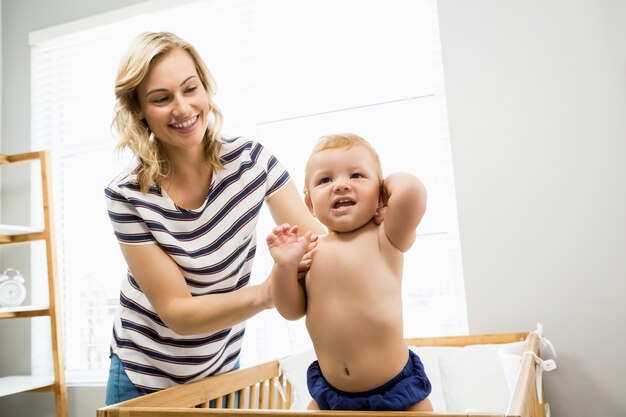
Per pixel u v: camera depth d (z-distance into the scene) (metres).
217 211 1.16
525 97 1.83
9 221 2.58
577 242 1.74
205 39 2.37
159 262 1.06
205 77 1.16
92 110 2.56
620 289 1.68
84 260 2.50
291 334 2.10
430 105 2.02
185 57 1.09
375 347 0.76
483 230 1.83
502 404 1.52
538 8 1.84
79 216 2.54
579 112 1.77
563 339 1.72
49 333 2.52
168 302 1.03
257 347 2.14
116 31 2.53
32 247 2.54
